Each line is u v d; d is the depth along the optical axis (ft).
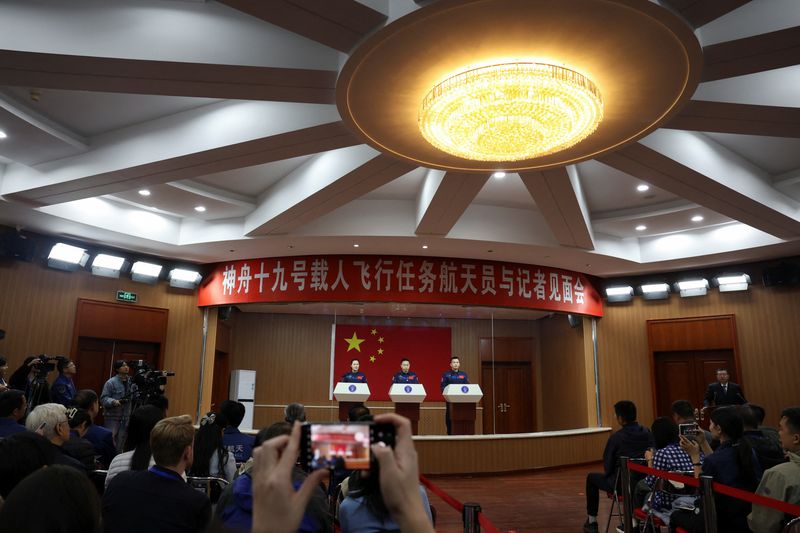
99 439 14.67
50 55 13.05
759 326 31.78
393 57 12.42
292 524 2.66
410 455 3.05
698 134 20.16
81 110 18.94
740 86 14.94
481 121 13.71
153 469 7.93
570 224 25.48
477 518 8.64
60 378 23.58
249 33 13.52
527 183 20.89
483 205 28.30
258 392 37.73
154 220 29.40
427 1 10.81
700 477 10.56
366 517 5.92
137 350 32.01
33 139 19.89
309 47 13.60
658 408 33.96
